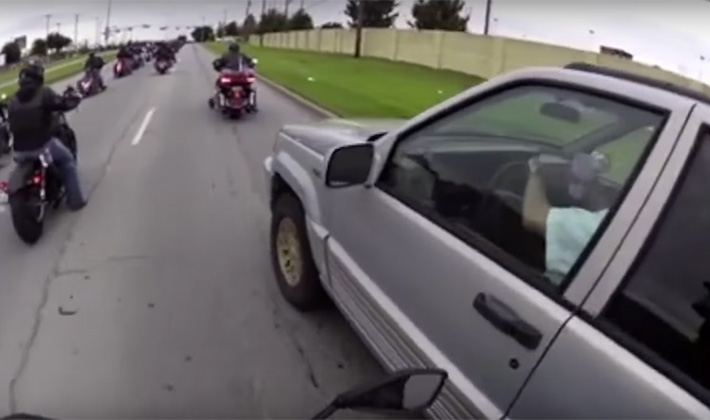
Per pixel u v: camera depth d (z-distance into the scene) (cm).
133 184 845
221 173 923
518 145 281
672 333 184
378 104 1730
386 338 306
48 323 444
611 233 206
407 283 292
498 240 254
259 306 476
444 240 271
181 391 367
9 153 1030
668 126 208
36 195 607
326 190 393
